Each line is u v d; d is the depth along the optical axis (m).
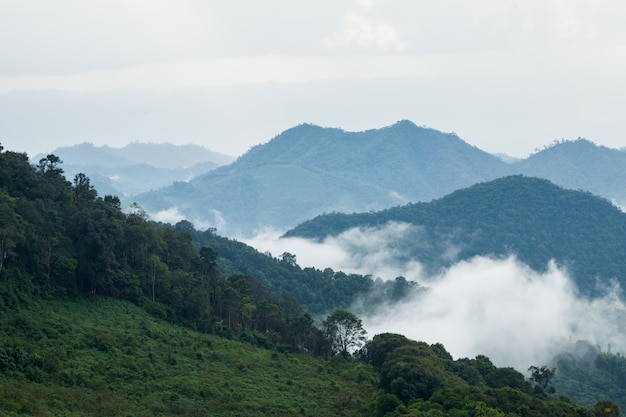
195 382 108.38
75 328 114.88
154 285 139.25
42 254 123.75
